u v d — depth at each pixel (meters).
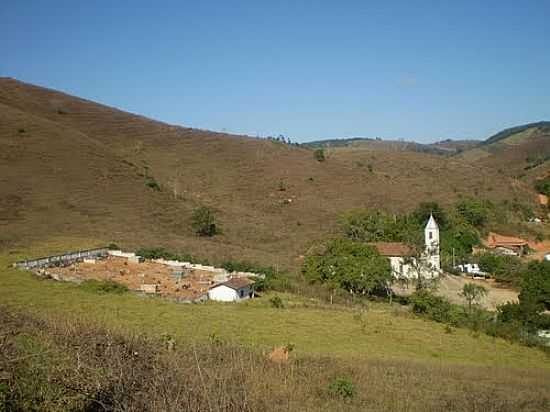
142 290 47.12
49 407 9.27
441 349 38.28
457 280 78.31
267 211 103.50
